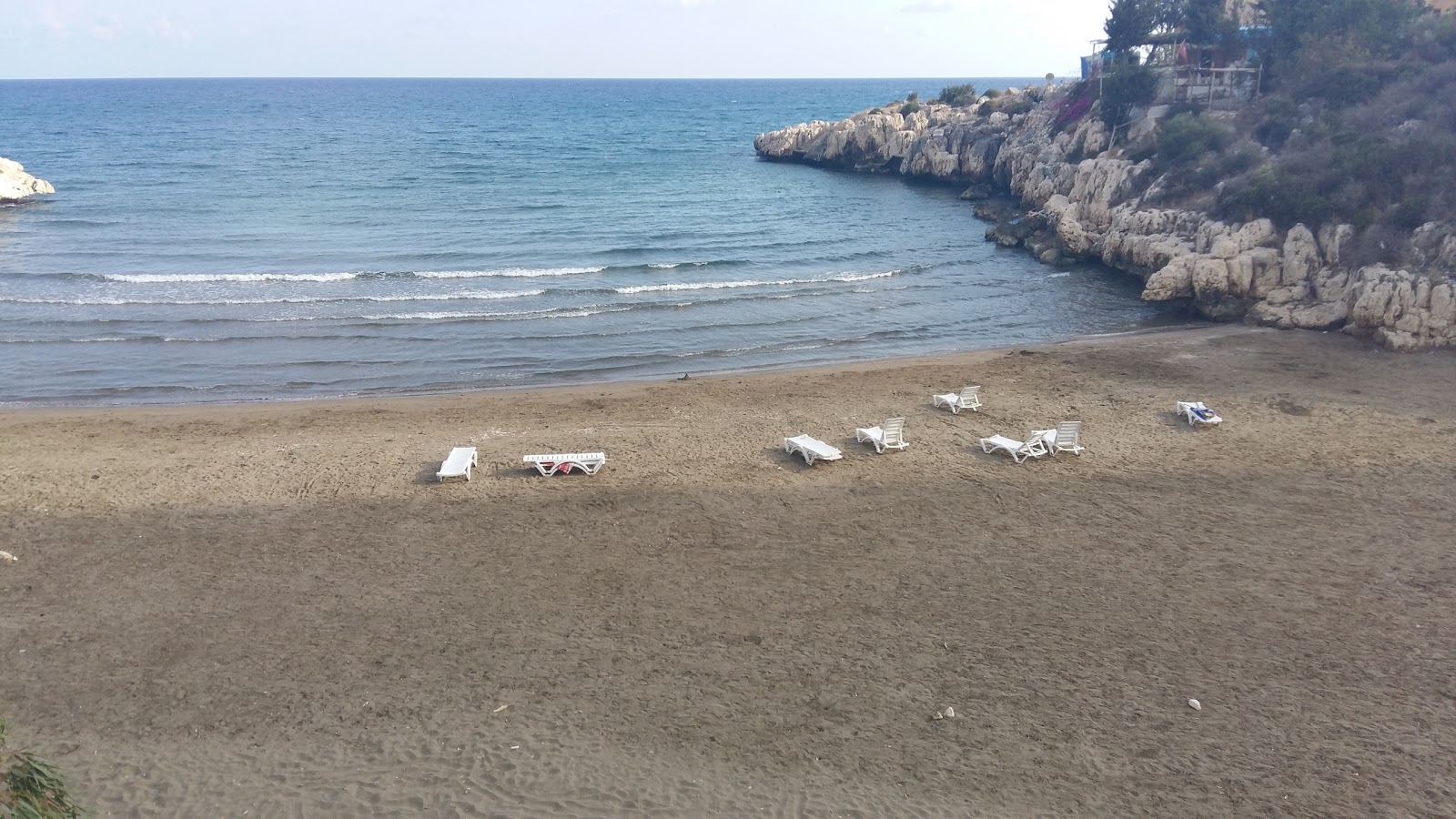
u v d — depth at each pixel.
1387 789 10.88
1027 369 27.88
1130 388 25.78
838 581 15.55
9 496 18.67
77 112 161.25
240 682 12.83
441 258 43.81
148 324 32.53
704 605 14.81
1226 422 22.78
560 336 32.38
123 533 17.16
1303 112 42.75
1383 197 32.41
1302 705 12.39
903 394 25.70
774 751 11.53
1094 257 44.78
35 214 53.72
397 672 13.07
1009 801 10.73
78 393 26.34
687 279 40.75
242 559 16.27
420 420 23.92
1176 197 41.91
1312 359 27.81
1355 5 46.44
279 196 61.53
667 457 20.98
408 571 15.91
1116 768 11.26
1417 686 12.74
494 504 18.48
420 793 10.76
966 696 12.60
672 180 74.69
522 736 11.76
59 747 11.47
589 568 16.00
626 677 13.00
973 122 76.62
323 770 11.12
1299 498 18.52
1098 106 57.78
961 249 48.34
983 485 19.30
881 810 10.55
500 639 13.90
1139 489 19.05
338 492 19.02
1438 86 38.69
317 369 28.66
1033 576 15.68
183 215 53.91
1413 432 21.78
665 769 11.20
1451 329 27.64
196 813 10.42
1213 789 10.92
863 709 12.34
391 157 87.50
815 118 158.25
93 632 14.02
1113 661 13.36
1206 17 53.97
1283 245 33.56
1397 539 16.80
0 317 33.09
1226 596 15.02
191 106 187.38
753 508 18.28
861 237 51.62
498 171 77.88
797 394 25.88
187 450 21.55
